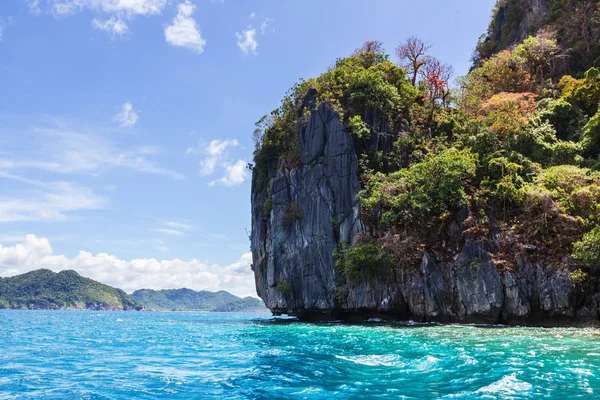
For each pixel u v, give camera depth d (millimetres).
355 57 55188
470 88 52469
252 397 11188
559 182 33594
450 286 32938
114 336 31156
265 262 47625
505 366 13656
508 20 70625
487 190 34594
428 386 11781
